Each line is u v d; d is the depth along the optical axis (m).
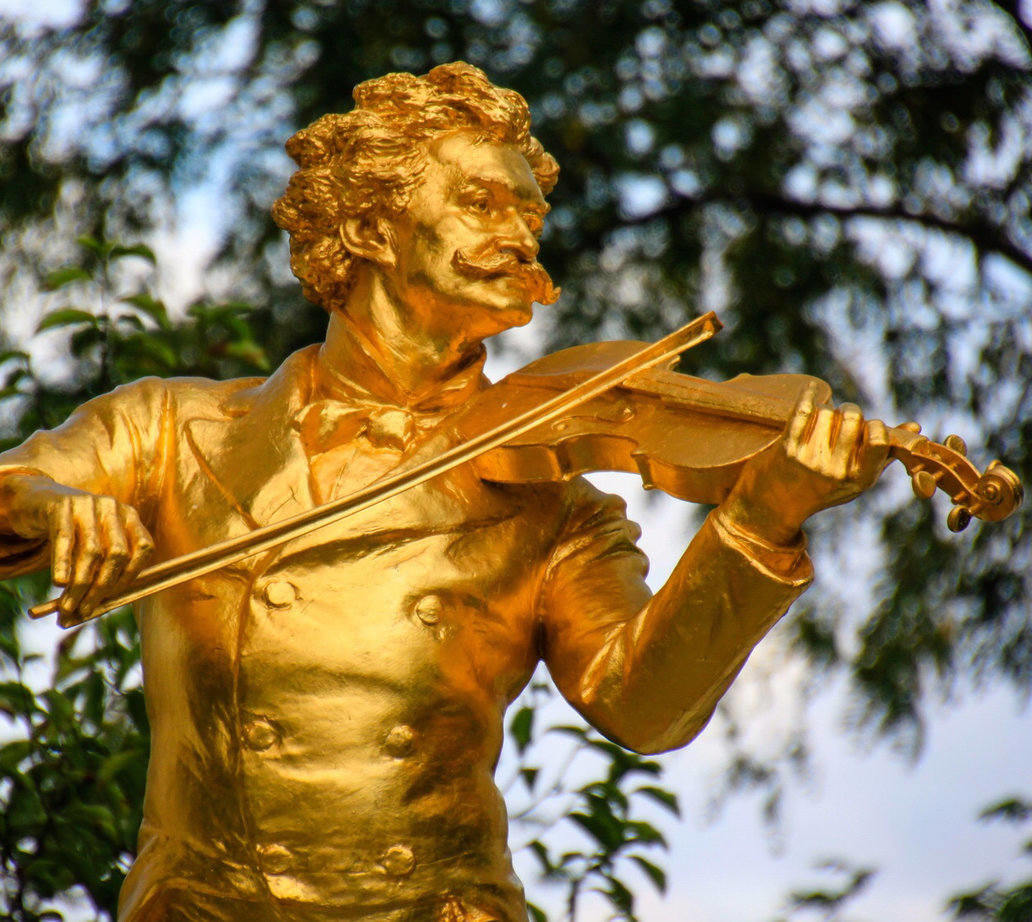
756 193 25.66
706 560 9.12
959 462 8.83
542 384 10.01
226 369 21.52
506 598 9.70
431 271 9.97
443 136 10.15
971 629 24.06
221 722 9.37
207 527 9.66
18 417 18.92
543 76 24.66
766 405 9.29
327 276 10.17
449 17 24.89
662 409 9.60
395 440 9.85
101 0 25.28
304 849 9.25
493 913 9.38
